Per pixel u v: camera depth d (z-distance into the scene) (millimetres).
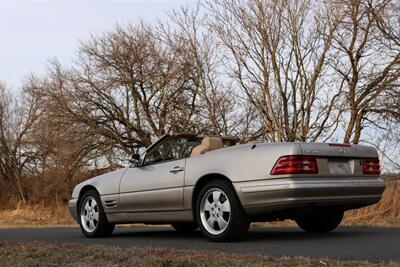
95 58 29062
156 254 6188
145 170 8453
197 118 25250
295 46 21234
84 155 28766
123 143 29109
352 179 7309
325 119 21156
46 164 32219
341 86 20844
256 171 6992
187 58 24047
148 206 8281
